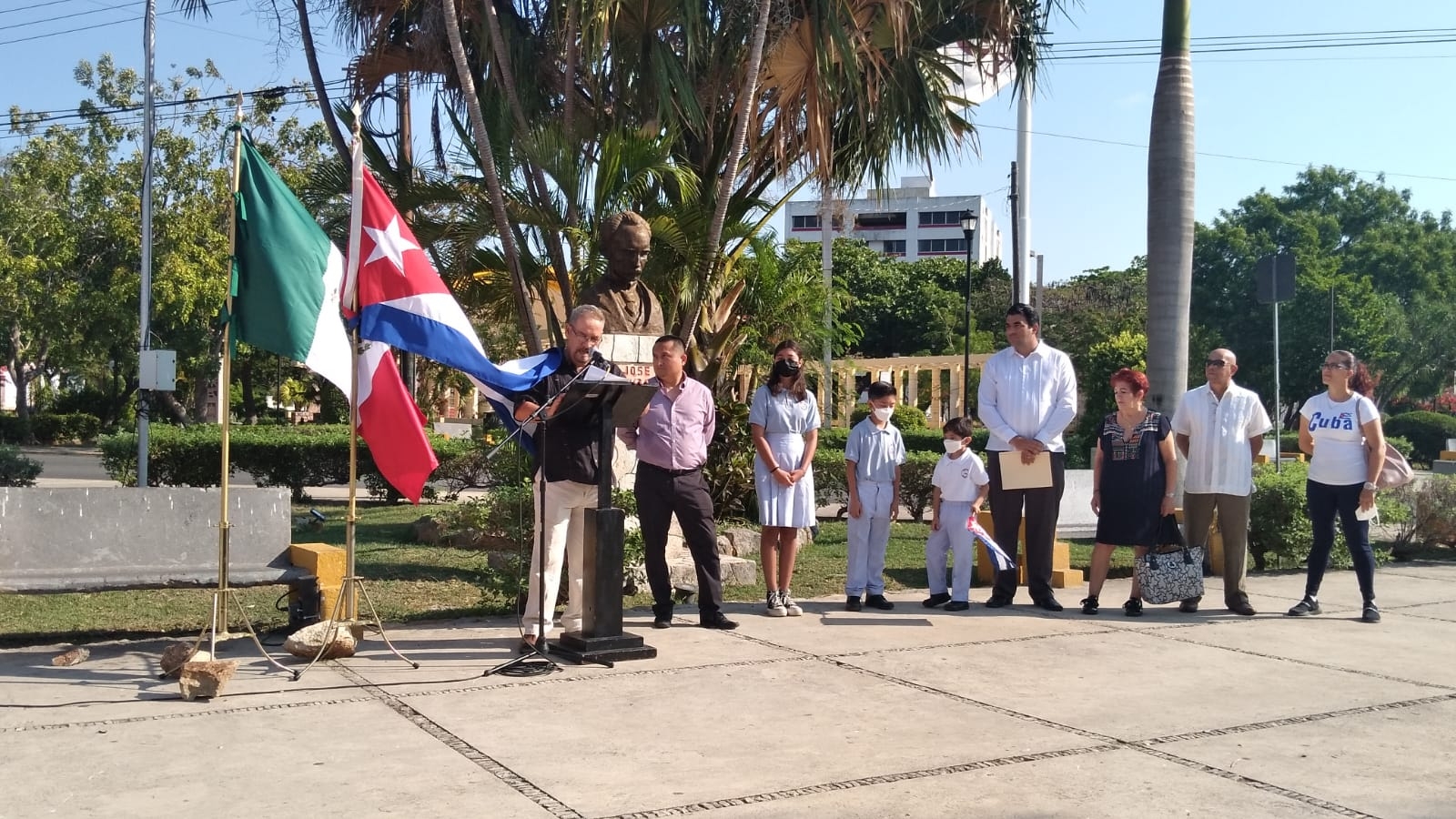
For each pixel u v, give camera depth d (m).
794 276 13.84
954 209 99.44
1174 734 5.04
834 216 15.49
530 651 6.52
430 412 20.70
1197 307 47.19
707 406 7.35
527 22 12.03
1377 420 7.90
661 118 11.02
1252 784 4.38
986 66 13.56
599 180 10.21
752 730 5.00
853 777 4.38
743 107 10.26
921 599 8.88
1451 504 11.95
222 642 6.64
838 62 11.33
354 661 6.27
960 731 5.04
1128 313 46.91
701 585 7.38
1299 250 46.53
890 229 100.69
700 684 5.82
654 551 7.31
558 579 6.63
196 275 32.34
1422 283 50.12
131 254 33.62
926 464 14.56
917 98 12.53
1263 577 10.18
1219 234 46.56
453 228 10.77
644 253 9.35
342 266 6.46
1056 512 8.34
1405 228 52.00
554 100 12.11
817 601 8.62
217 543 6.89
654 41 10.74
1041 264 32.41
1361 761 4.70
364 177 6.35
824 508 16.88
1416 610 8.47
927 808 4.05
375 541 11.54
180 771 4.33
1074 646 6.96
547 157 10.17
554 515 6.57
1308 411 8.23
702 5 10.98
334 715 5.14
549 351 6.75
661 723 5.08
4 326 39.12
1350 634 7.47
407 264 6.31
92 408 46.50
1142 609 8.26
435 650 6.58
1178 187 10.40
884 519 8.21
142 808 3.93
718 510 12.39
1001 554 7.98
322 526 12.91
